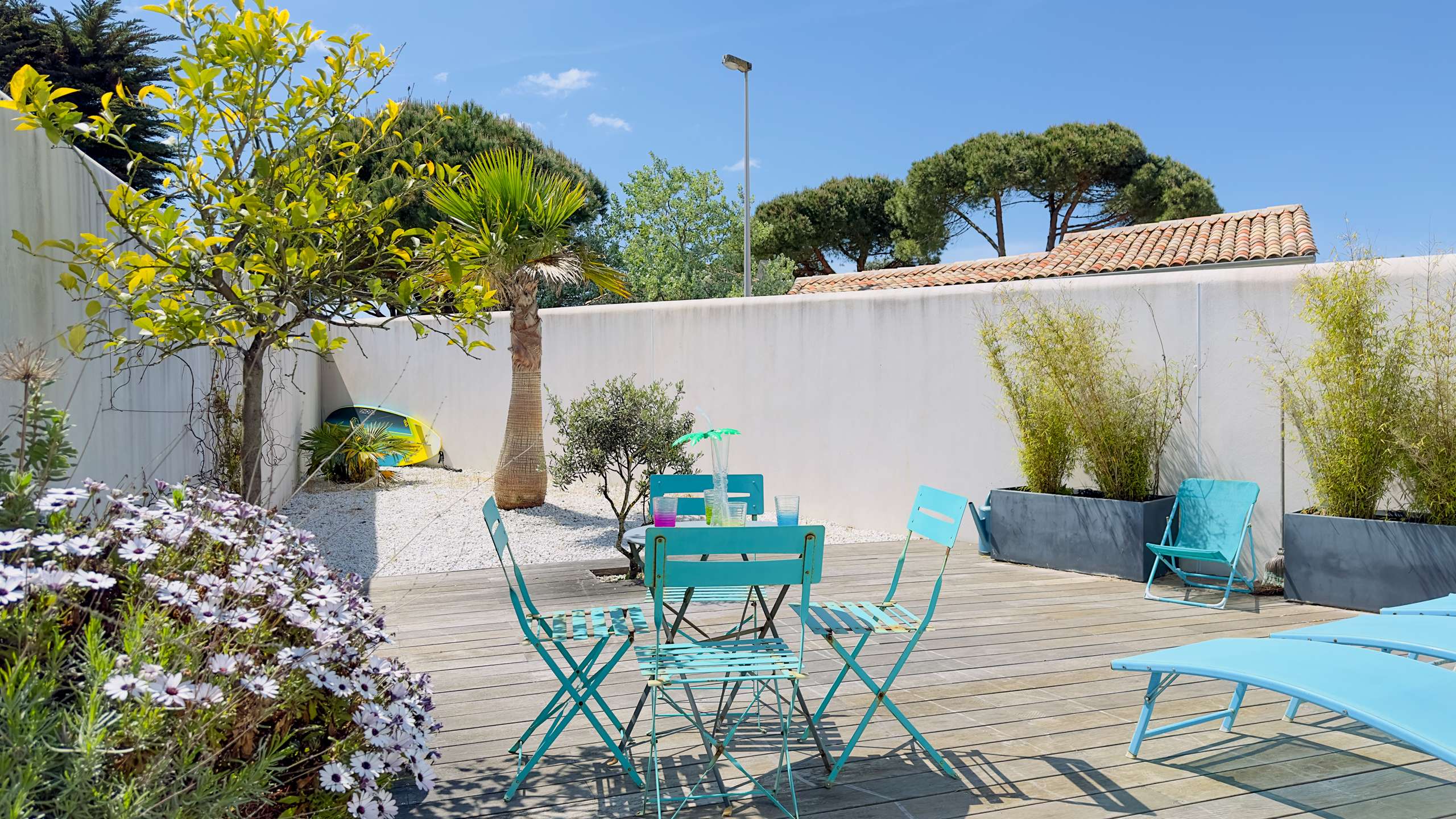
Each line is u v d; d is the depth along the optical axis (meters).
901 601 5.45
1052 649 4.43
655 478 4.20
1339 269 5.37
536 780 2.93
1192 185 21.27
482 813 2.69
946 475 7.72
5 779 1.35
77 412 3.64
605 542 7.70
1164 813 2.66
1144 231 12.33
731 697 3.24
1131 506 6.04
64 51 18.94
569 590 5.80
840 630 3.10
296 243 3.51
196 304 3.46
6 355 2.34
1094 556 6.22
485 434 11.31
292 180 3.54
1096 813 2.66
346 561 6.86
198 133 3.40
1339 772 2.95
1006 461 7.34
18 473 2.12
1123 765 3.02
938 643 4.53
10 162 3.13
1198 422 6.28
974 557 6.97
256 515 2.72
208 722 1.66
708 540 2.65
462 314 3.92
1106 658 4.27
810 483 8.67
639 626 3.09
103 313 3.89
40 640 1.69
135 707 1.61
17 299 3.15
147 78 20.05
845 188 26.53
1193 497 5.99
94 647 1.60
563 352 10.50
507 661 4.23
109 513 2.26
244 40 3.28
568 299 19.55
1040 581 6.05
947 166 22.70
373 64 3.70
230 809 1.70
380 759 2.10
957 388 7.62
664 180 22.56
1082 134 22.31
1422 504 5.08
